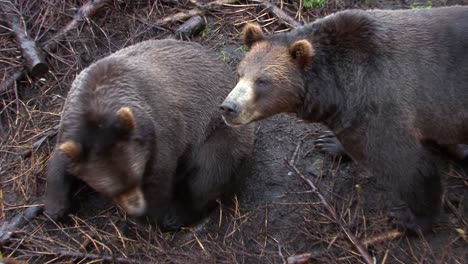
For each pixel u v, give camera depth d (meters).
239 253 5.67
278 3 6.73
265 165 6.07
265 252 5.71
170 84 5.73
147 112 5.52
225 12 6.72
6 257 5.65
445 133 5.56
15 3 6.62
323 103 5.45
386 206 5.82
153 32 6.64
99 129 5.30
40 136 6.14
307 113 5.49
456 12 5.50
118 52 5.86
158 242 5.74
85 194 5.93
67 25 6.59
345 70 5.43
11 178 6.00
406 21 5.48
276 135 6.19
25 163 6.04
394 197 5.84
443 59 5.43
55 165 5.74
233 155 5.85
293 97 5.40
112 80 5.50
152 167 5.58
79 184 5.90
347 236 5.64
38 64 6.37
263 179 6.02
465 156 5.89
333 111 5.48
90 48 6.57
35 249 5.72
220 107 5.33
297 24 6.56
